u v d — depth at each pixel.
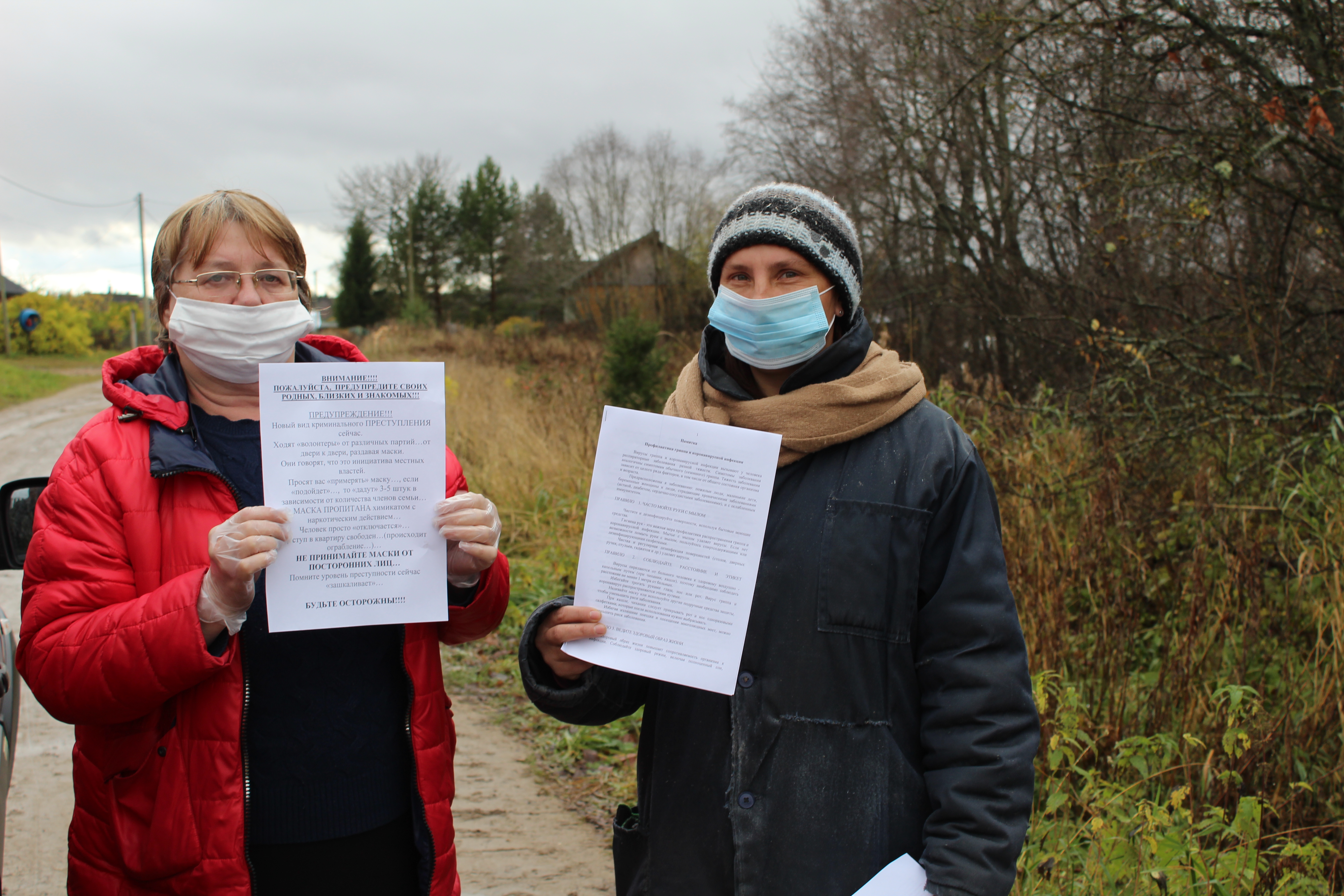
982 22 6.02
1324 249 5.49
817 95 13.61
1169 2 5.11
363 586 1.58
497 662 5.11
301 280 1.80
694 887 1.50
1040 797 3.13
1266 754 3.00
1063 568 4.02
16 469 11.88
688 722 1.56
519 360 18.91
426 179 58.81
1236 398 4.82
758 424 1.58
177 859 1.50
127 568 1.55
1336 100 4.87
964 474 1.48
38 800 3.58
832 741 1.44
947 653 1.43
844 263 1.62
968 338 10.96
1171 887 2.30
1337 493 4.09
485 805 3.58
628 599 1.53
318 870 1.61
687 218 30.00
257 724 1.59
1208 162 5.14
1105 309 7.20
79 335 48.59
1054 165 8.11
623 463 1.56
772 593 1.50
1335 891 2.54
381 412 1.62
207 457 1.61
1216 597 3.74
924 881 1.34
